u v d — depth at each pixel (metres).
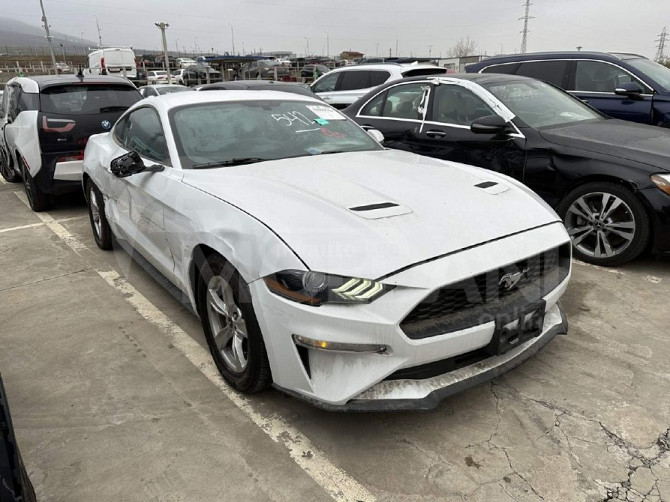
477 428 2.48
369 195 2.67
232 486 2.17
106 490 2.16
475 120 4.77
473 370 2.42
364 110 6.07
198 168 3.13
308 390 2.29
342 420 2.56
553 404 2.64
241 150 3.35
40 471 2.27
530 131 4.59
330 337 2.14
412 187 2.84
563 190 4.39
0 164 8.78
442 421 2.54
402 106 5.70
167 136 3.37
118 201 4.06
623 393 2.71
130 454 2.36
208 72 31.47
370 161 3.35
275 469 2.26
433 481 2.18
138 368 3.04
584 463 2.26
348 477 2.21
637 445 2.36
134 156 3.33
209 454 2.35
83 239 5.43
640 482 2.15
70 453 2.37
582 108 5.35
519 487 2.14
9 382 2.93
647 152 4.06
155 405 2.70
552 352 3.11
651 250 4.09
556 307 2.96
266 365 2.46
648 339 3.23
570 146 4.34
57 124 5.94
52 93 6.09
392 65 9.62
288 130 3.67
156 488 2.17
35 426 2.55
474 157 4.95
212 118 3.56
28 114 6.01
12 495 1.46
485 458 2.29
